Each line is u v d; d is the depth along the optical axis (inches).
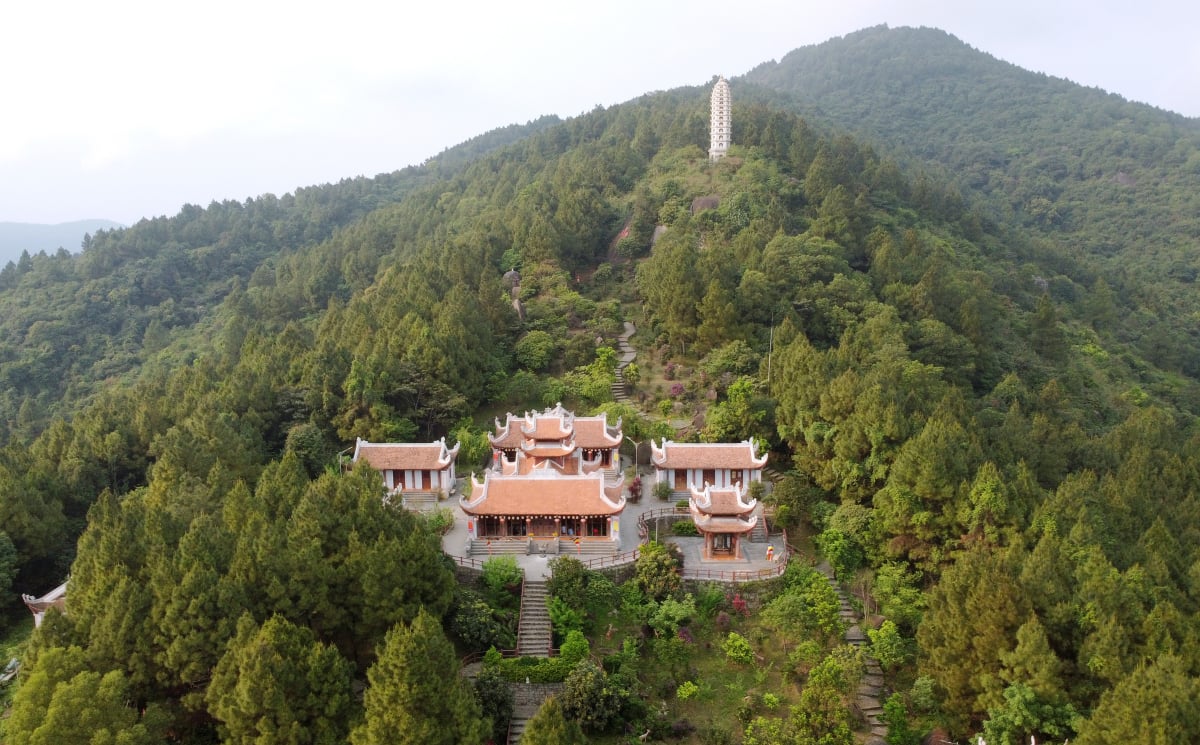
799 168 6294.3
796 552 2635.3
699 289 4247.0
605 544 2561.5
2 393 5925.2
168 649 1665.8
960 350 4119.1
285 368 3732.8
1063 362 4877.0
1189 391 5226.4
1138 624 1868.8
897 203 6323.8
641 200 6028.5
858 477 2682.1
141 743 1512.1
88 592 1811.0
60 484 2847.0
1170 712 1535.4
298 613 1828.2
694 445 3043.8
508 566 2320.4
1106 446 3289.9
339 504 2092.8
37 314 6835.6
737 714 2005.4
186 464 2721.5
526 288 4788.4
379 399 3435.0
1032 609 1867.6
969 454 2536.9
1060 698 1770.4
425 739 1561.3
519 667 2012.8
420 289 4365.2
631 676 2025.1
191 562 1793.8
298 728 1571.1
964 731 1894.7
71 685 1521.9
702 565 2495.1
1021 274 6097.4
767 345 4040.4
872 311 4192.9
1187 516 2696.9
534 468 2783.0
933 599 2071.9
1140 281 7751.0
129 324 7022.6
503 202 6865.2
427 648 1614.2
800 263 4448.8
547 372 4264.3
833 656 2057.1
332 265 6875.0
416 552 1988.2
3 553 2411.4
